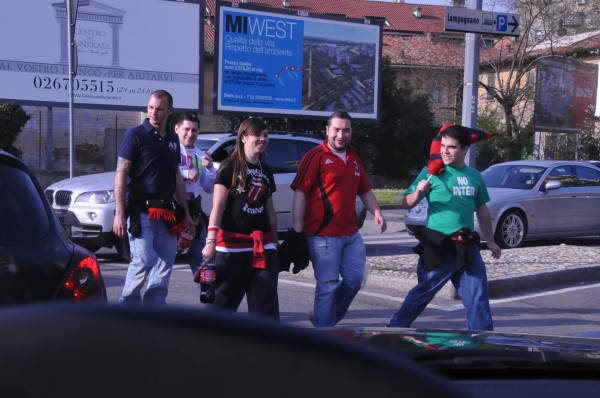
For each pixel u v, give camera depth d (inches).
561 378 93.0
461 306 415.2
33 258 191.5
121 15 1125.1
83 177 571.5
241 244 257.0
